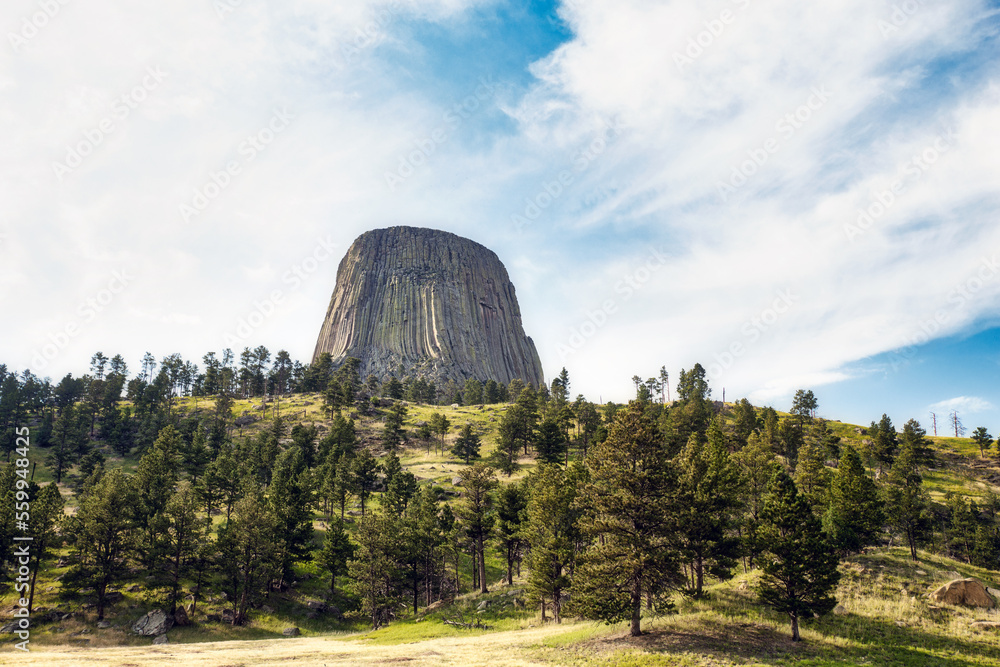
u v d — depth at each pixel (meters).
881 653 32.06
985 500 93.62
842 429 146.75
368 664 32.75
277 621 62.09
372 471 98.00
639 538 37.03
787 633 35.59
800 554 34.47
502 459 109.50
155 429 125.38
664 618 40.19
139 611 58.84
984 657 31.02
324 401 163.88
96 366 179.00
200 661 35.31
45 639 52.12
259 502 69.00
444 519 69.88
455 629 50.19
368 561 61.22
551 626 46.69
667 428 104.00
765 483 65.62
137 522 68.56
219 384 181.50
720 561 45.88
